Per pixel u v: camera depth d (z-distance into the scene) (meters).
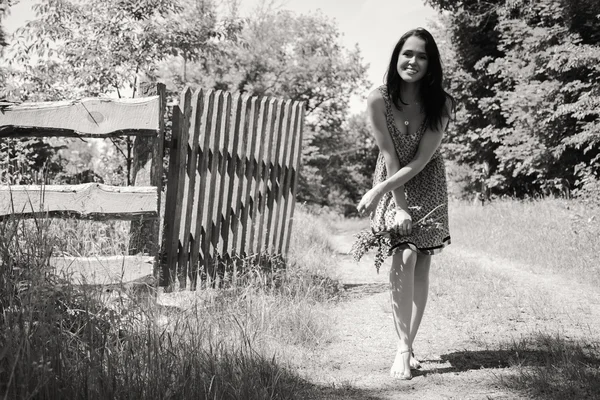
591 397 3.27
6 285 2.97
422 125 3.93
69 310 3.12
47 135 4.64
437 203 4.03
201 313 4.23
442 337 4.88
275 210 7.74
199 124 5.79
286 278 6.45
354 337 4.89
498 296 6.37
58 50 9.39
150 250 4.73
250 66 32.19
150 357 3.04
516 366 3.92
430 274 7.85
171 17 10.23
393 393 3.51
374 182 4.17
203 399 2.94
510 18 19.38
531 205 14.59
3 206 4.39
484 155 21.39
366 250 4.00
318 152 39.41
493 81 20.91
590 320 5.36
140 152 4.82
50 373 2.59
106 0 9.48
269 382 3.35
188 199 5.72
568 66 15.16
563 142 16.45
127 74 9.34
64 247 4.76
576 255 8.70
